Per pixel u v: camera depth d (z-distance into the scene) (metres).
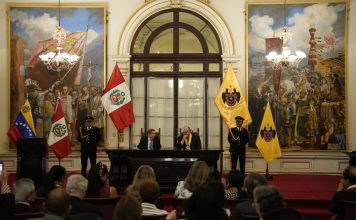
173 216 5.94
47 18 16.64
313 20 16.41
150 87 16.92
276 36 16.48
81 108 16.59
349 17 16.30
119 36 16.66
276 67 16.36
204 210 4.17
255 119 16.45
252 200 6.28
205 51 16.83
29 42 16.59
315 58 16.36
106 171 8.91
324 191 12.77
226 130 16.61
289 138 16.34
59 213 5.01
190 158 12.33
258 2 16.55
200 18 16.80
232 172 7.87
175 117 16.95
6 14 16.59
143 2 16.73
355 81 16.25
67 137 14.83
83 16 16.67
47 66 16.56
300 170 16.28
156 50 16.94
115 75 16.14
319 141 16.27
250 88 16.53
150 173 7.33
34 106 16.55
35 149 12.04
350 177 7.56
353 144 16.17
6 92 16.53
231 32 16.61
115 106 16.03
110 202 7.70
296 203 11.54
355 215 7.05
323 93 16.30
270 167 16.30
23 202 6.65
